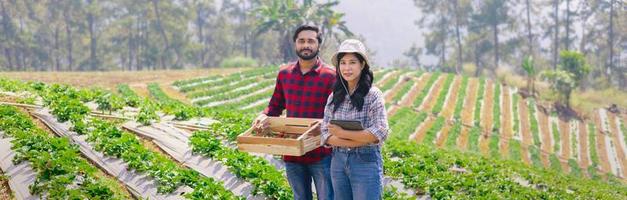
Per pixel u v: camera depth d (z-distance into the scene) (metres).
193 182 9.15
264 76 48.16
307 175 7.14
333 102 5.92
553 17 108.00
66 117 12.53
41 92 16.06
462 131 42.31
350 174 5.79
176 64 110.62
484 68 110.50
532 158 39.34
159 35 107.94
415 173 13.55
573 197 17.11
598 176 37.56
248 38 120.12
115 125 13.02
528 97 59.94
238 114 18.19
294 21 64.38
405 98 49.50
